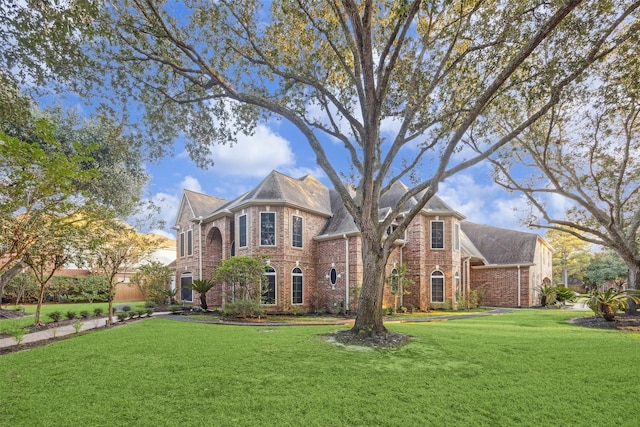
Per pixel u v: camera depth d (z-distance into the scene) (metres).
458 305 22.50
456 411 4.68
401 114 11.65
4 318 16.22
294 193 21.73
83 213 6.54
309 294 20.83
